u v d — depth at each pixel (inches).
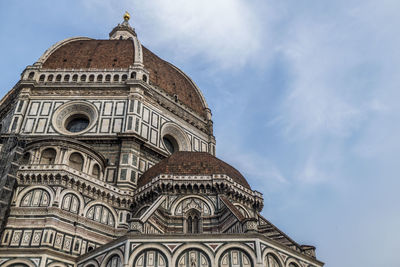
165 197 1758.1
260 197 2010.3
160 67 3105.3
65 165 1750.7
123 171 2046.0
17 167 1690.5
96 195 1822.1
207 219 1724.9
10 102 2536.9
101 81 2551.7
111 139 2198.6
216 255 1327.5
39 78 2529.5
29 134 2217.0
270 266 1360.7
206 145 2837.1
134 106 2383.1
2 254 1475.1
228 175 1940.2
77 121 2447.1
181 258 1315.2
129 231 1393.9
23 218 1589.6
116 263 1339.8
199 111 3058.6
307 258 1547.7
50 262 1486.2
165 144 2620.6
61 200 1668.3
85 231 1674.5
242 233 1380.4
